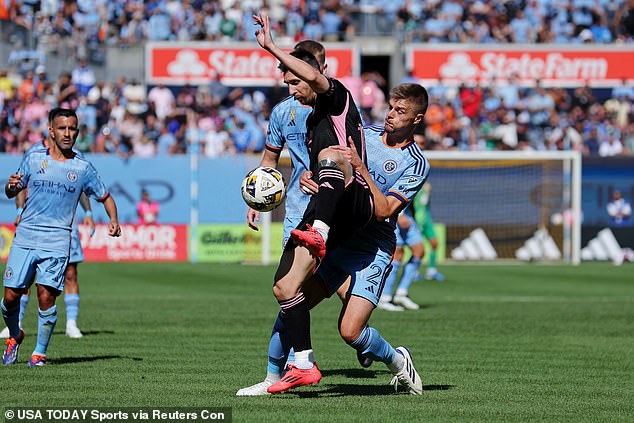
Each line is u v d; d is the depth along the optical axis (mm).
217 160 82188
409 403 23500
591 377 28703
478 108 98000
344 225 22641
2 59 94875
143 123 92375
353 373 28844
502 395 25125
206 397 23844
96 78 98125
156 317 44469
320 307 50281
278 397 23953
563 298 56281
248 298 54000
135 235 81625
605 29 110312
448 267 81312
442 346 35812
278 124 27047
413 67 99625
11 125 91250
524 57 99875
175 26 104625
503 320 44844
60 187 28984
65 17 103500
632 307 51219
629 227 86750
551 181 86438
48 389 24859
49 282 28891
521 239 86812
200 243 82312
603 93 104562
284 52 22016
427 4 108875
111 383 25969
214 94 96125
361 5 109625
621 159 86562
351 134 22859
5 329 37156
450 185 86688
